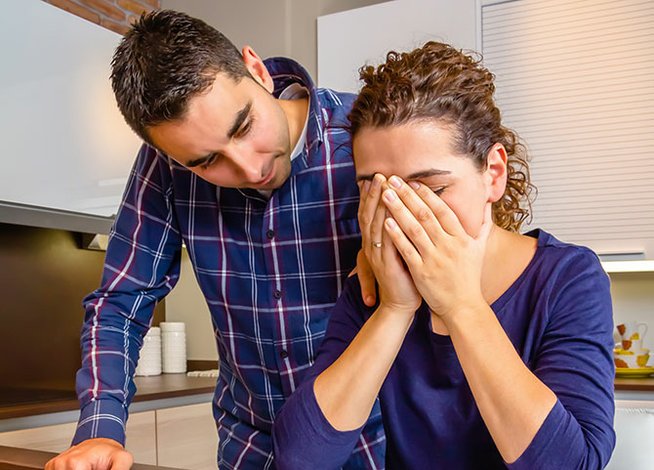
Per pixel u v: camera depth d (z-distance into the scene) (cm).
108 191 265
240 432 137
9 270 265
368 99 84
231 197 128
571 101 266
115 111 270
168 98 97
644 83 257
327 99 129
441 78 82
